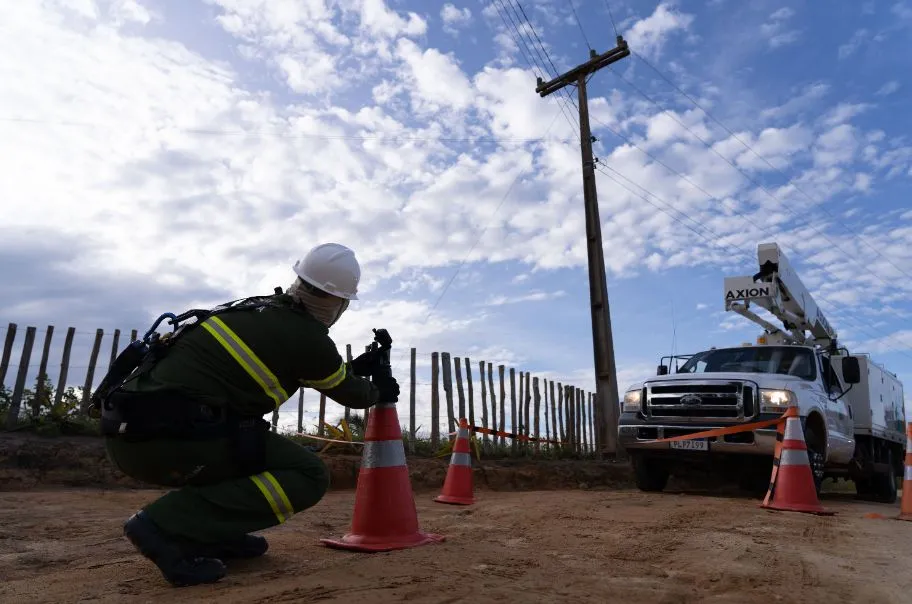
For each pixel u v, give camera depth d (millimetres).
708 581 3041
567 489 11406
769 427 7789
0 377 9297
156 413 2756
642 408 8836
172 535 2863
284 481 3039
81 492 7379
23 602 2674
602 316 15555
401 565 3133
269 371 2945
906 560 3709
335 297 3240
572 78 17516
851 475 11328
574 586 2811
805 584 3027
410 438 11766
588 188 16438
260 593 2621
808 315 12812
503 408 13242
